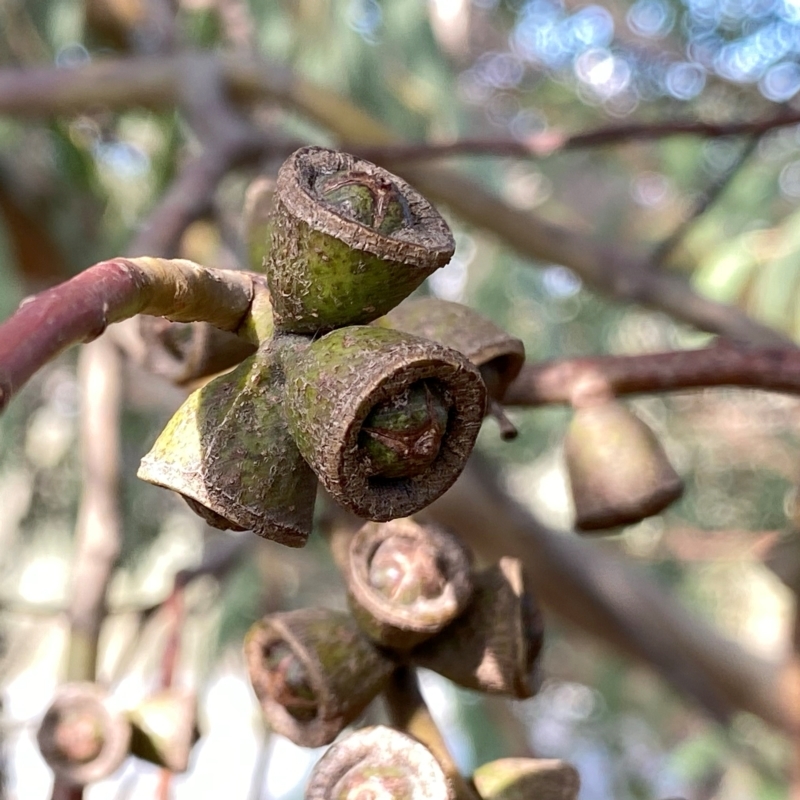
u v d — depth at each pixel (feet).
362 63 1.24
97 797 1.27
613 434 0.51
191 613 1.28
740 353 0.52
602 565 1.18
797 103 0.92
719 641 1.17
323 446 0.32
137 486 1.35
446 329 0.42
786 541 0.73
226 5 1.16
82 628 0.66
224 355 0.44
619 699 1.98
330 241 0.33
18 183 1.28
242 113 1.13
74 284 0.30
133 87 1.05
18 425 1.35
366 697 0.42
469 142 0.71
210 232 1.09
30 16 1.25
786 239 0.99
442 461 0.33
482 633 0.42
